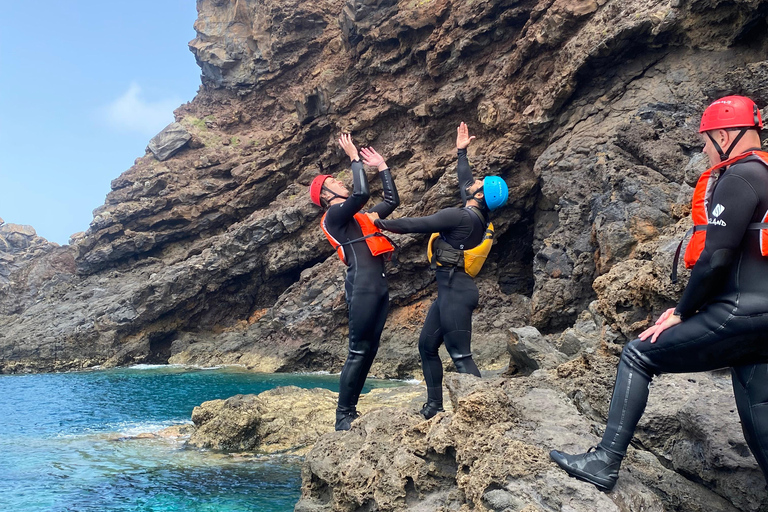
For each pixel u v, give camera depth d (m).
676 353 3.01
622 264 5.98
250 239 26.95
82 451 9.59
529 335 8.38
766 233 2.75
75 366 26.14
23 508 6.64
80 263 31.83
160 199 30.58
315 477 4.95
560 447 3.53
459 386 4.58
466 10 22.11
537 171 18.89
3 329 28.58
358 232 5.62
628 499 3.13
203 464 8.68
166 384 18.89
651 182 13.40
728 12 15.59
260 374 21.34
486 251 5.38
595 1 18.36
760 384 2.91
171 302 27.09
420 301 21.52
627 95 17.56
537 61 20.19
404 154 24.36
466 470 3.63
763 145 9.05
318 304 23.05
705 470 3.70
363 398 12.18
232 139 32.25
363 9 25.95
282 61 32.00
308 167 28.72
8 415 13.42
